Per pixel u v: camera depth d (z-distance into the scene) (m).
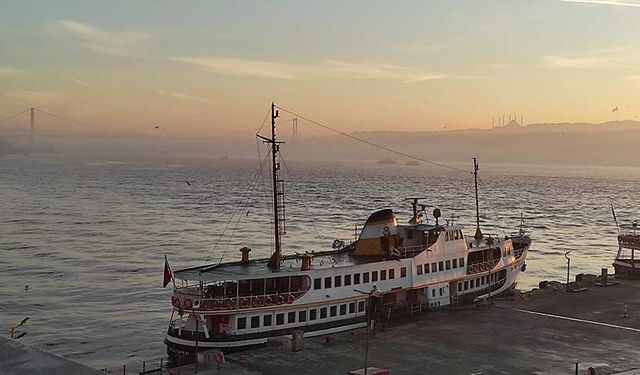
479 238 86.94
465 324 63.31
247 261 65.88
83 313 90.19
